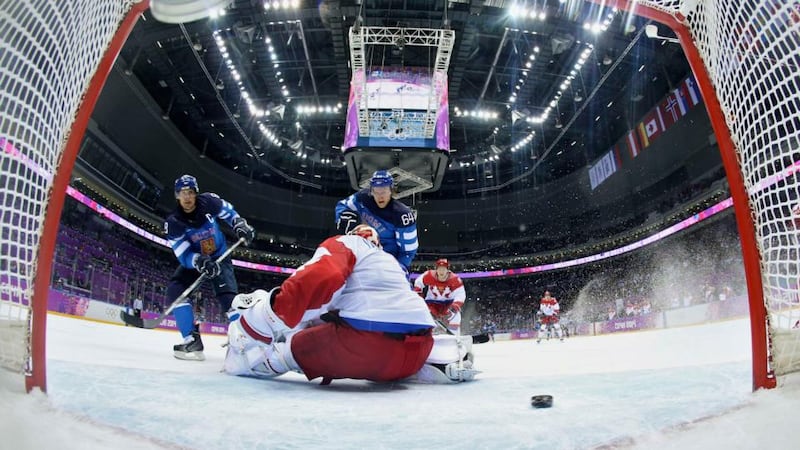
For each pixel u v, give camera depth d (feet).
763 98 5.79
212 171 99.30
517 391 8.20
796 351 5.45
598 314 100.27
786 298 5.63
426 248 122.11
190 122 90.12
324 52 73.61
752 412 4.80
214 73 76.07
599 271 102.42
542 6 54.13
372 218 14.12
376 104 45.47
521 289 116.26
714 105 6.56
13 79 4.79
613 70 77.66
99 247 66.64
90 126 63.00
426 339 9.28
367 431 5.00
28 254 4.98
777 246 5.69
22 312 4.91
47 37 5.08
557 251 107.86
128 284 70.18
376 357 8.68
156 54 67.67
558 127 89.76
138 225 78.18
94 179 67.46
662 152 81.87
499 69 77.36
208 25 63.05
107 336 21.90
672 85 75.51
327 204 119.85
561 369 13.08
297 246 116.57
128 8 6.36
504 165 115.55
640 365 12.64
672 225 80.84
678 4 7.04
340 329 8.65
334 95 84.12
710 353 15.30
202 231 14.20
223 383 8.43
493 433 4.83
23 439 3.80
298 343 9.05
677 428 4.54
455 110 86.38
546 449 4.23
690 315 52.13
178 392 7.04
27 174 4.99
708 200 73.05
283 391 7.93
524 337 82.28
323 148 106.01
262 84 82.28
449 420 5.53
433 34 63.36
